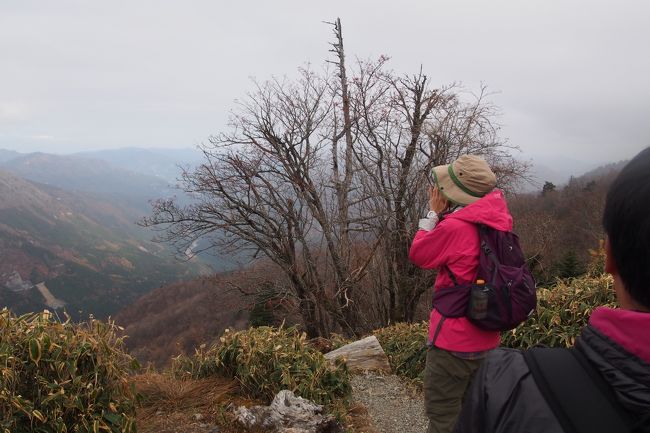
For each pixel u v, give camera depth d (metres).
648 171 0.82
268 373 4.34
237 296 16.19
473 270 2.57
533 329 5.11
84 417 3.13
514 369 0.94
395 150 13.59
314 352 4.88
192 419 3.91
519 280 2.49
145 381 4.46
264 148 13.55
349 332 14.16
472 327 2.60
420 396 5.23
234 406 4.07
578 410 0.80
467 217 2.56
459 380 2.67
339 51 13.59
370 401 5.13
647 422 0.73
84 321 3.54
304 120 14.18
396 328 7.71
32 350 3.09
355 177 14.57
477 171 2.64
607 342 0.81
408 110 13.27
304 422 3.80
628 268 0.83
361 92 13.33
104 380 3.39
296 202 14.80
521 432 0.85
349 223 14.13
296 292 15.34
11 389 2.97
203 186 14.16
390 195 13.98
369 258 13.65
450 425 2.70
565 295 5.38
